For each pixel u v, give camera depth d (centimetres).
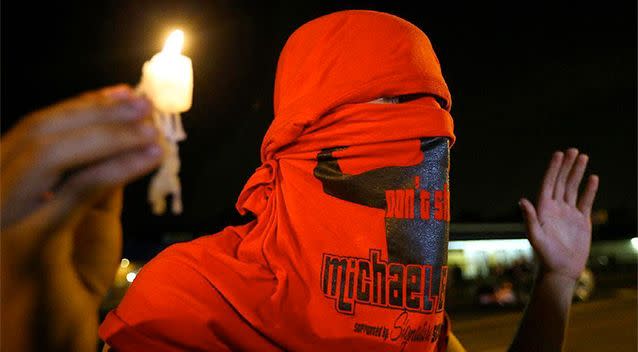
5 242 48
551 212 169
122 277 1166
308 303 103
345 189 111
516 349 156
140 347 97
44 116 46
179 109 52
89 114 46
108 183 47
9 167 46
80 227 61
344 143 113
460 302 1972
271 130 120
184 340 98
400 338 105
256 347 99
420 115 115
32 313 53
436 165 115
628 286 2553
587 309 1833
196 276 104
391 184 112
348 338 103
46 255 51
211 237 120
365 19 122
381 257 108
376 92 117
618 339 1281
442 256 112
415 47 123
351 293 105
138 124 47
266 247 108
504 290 1819
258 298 103
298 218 109
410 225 111
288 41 133
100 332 99
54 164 45
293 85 120
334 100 114
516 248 2792
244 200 124
